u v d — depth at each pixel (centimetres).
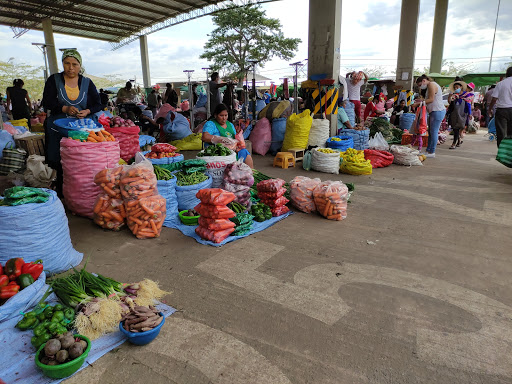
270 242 363
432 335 220
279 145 845
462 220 419
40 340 197
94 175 405
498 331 223
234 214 366
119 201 377
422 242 360
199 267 310
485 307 249
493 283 280
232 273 299
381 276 293
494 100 680
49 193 299
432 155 833
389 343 213
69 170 406
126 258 327
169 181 416
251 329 227
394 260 321
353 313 243
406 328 227
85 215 421
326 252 339
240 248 349
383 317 238
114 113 1354
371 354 204
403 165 745
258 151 851
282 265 313
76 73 445
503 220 416
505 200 492
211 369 193
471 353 204
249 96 1414
